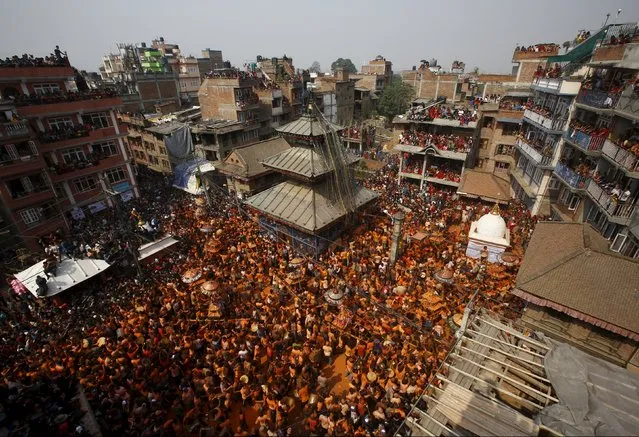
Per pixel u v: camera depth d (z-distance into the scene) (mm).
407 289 23172
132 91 71750
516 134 42531
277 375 17625
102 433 14359
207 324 21484
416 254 27953
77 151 37906
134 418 15219
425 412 11250
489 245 27625
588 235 19391
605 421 9734
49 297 24766
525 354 12867
